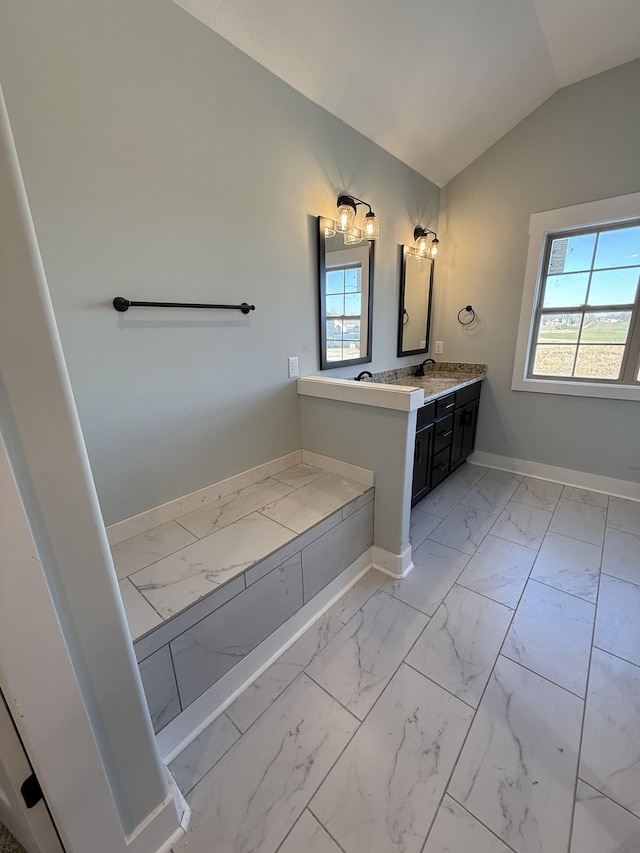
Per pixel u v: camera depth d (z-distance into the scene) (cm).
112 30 119
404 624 163
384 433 183
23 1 102
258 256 179
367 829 97
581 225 253
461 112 233
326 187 206
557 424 294
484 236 296
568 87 239
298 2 144
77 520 67
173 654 112
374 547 202
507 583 187
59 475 63
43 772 69
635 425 261
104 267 129
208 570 129
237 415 185
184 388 161
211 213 156
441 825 97
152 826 91
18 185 52
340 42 165
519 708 126
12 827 92
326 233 210
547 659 144
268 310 189
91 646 73
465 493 285
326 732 120
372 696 131
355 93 194
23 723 65
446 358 339
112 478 143
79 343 128
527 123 258
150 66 130
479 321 313
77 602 69
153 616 110
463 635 156
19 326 56
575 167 247
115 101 123
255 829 97
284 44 159
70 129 115
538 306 288
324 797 104
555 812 99
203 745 118
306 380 209
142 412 148
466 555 210
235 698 132
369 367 268
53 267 118
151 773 90
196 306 156
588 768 108
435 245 300
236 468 190
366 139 226
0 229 52
